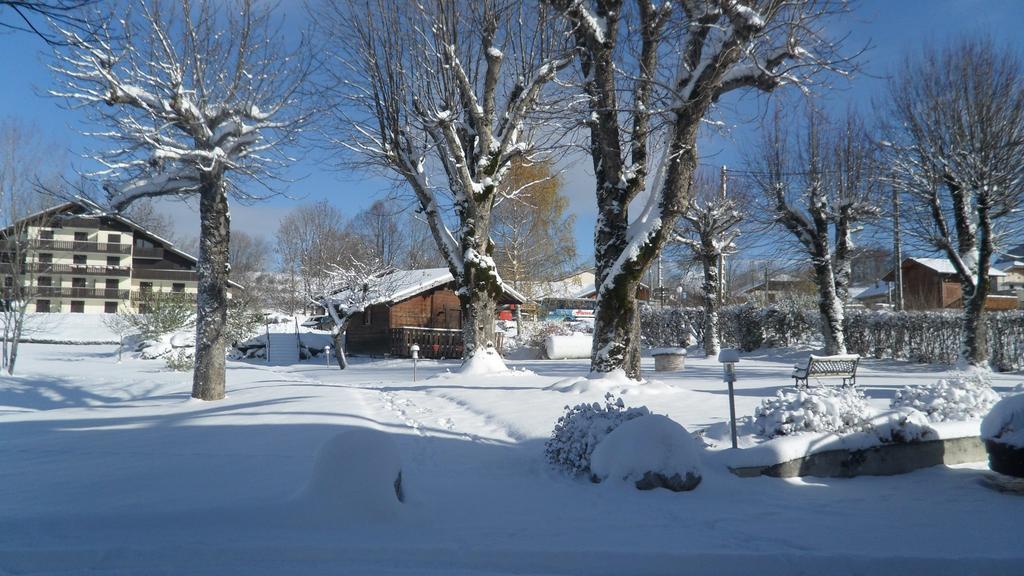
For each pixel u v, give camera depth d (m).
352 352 41.06
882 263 53.03
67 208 25.14
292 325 52.19
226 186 14.36
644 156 13.55
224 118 13.70
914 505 6.15
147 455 7.98
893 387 15.90
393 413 11.94
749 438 7.62
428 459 7.97
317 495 5.38
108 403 16.67
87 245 54.75
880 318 27.83
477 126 17.66
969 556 4.60
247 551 4.67
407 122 18.02
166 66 12.75
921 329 25.97
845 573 4.52
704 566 4.54
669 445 6.59
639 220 13.61
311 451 8.06
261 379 20.52
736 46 11.21
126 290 53.19
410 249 66.62
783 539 5.03
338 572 4.42
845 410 7.73
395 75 17.53
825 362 15.27
